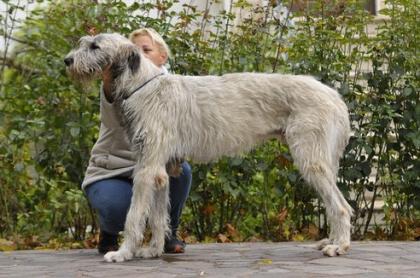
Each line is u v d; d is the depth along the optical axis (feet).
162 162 18.97
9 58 30.68
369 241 25.03
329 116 19.21
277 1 27.09
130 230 18.76
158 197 19.61
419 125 26.20
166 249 20.58
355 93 26.23
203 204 26.13
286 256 19.44
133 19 26.27
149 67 19.44
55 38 27.55
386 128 26.20
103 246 20.94
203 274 16.49
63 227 26.63
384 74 26.21
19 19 28.68
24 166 26.43
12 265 19.10
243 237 26.18
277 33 26.86
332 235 19.56
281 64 26.55
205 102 19.61
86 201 25.70
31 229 26.53
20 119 26.17
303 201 26.40
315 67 26.21
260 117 19.67
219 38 26.68
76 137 26.04
